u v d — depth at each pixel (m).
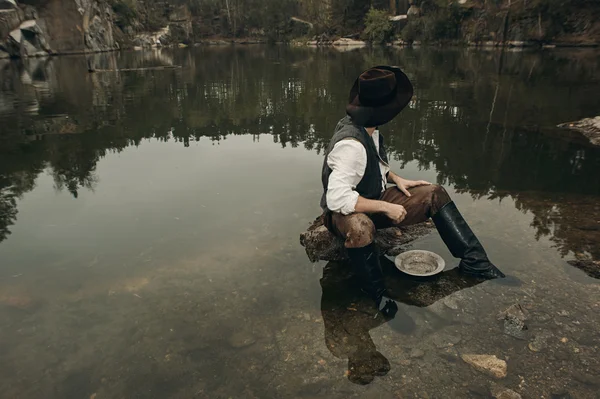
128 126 6.61
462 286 2.41
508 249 2.78
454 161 4.76
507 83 11.95
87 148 5.35
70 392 1.71
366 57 23.66
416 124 6.71
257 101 9.04
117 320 2.15
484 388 1.68
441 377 1.75
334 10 52.75
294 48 39.78
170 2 57.22
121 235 3.04
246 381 1.75
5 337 2.03
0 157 4.96
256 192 3.82
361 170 2.33
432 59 21.41
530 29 32.22
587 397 1.63
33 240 2.97
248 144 5.55
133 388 1.73
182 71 16.23
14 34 22.52
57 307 2.25
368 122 2.29
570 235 2.96
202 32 61.28
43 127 6.49
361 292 2.39
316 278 2.54
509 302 2.25
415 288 2.41
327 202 2.33
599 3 29.91
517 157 4.95
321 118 7.22
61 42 27.34
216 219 3.29
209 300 2.31
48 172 4.43
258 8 60.84
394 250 2.91
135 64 19.64
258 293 2.38
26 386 1.74
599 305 2.18
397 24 44.03
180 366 1.84
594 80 12.34
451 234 2.54
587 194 3.77
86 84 11.91
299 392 1.69
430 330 2.05
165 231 3.10
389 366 1.82
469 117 7.29
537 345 1.91
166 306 2.26
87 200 3.68
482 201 3.61
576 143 5.61
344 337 2.01
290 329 2.08
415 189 2.64
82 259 2.73
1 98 9.37
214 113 7.73
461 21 37.94
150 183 4.08
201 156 5.00
